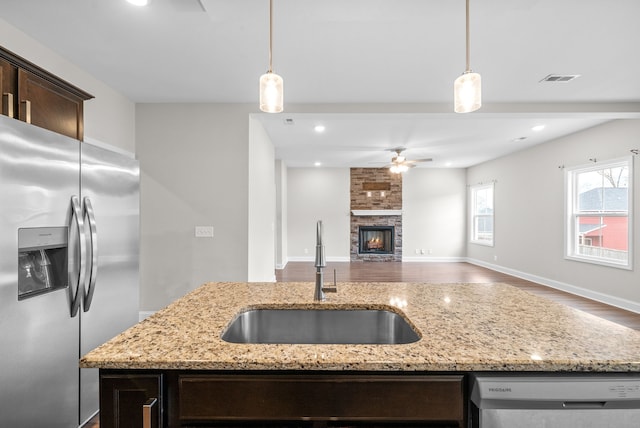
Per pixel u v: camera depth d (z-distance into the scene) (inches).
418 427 34.8
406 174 345.4
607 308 169.0
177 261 146.9
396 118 155.9
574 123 180.5
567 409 33.6
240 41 97.6
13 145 56.1
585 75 119.0
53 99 79.8
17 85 70.0
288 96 139.9
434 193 345.4
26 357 58.8
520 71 116.0
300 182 343.6
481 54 104.4
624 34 92.5
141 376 34.8
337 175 343.9
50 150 63.1
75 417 69.8
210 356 34.8
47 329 62.9
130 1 77.7
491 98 141.6
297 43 98.3
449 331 42.3
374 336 56.4
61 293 65.9
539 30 90.7
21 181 57.4
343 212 344.5
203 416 34.8
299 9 76.6
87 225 71.4
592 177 192.5
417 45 99.0
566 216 206.5
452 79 123.1
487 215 311.1
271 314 56.9
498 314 49.9
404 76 120.5
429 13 78.0
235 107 148.3
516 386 33.2
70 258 67.7
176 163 147.4
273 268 224.4
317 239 58.9
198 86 130.1
